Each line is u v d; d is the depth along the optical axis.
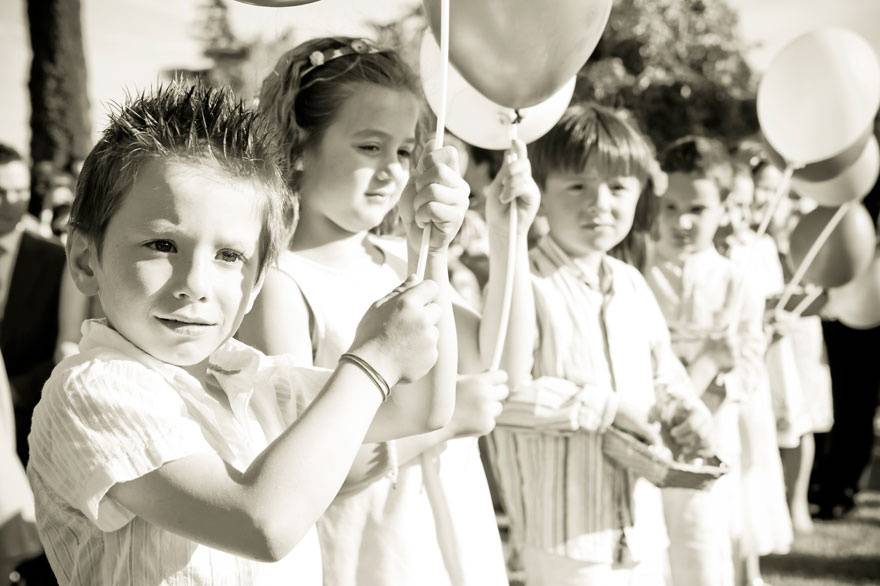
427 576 2.20
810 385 6.45
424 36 2.77
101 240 1.54
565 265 3.07
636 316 3.08
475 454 2.40
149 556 1.51
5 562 3.42
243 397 1.67
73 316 4.66
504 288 2.43
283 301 2.21
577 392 2.83
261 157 1.59
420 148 2.65
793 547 6.12
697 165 4.26
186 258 1.50
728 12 16.62
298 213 2.22
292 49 2.42
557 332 2.95
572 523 2.84
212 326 1.54
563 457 2.87
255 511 1.42
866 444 7.09
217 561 1.54
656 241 4.30
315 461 1.46
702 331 3.75
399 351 1.57
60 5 19.17
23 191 4.63
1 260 4.62
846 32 4.13
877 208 6.50
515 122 2.34
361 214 2.31
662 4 16.30
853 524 6.79
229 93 1.63
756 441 4.70
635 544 2.87
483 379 2.23
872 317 5.00
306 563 1.67
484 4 2.12
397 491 2.21
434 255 1.94
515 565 5.30
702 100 15.72
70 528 1.59
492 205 2.38
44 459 1.54
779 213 6.75
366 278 2.35
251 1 2.17
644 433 2.80
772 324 4.51
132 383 1.50
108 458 1.45
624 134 3.08
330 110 2.30
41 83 19.19
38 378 4.56
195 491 1.44
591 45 2.23
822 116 4.03
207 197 1.51
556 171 3.06
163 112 1.55
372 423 1.88
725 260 4.30
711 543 3.19
